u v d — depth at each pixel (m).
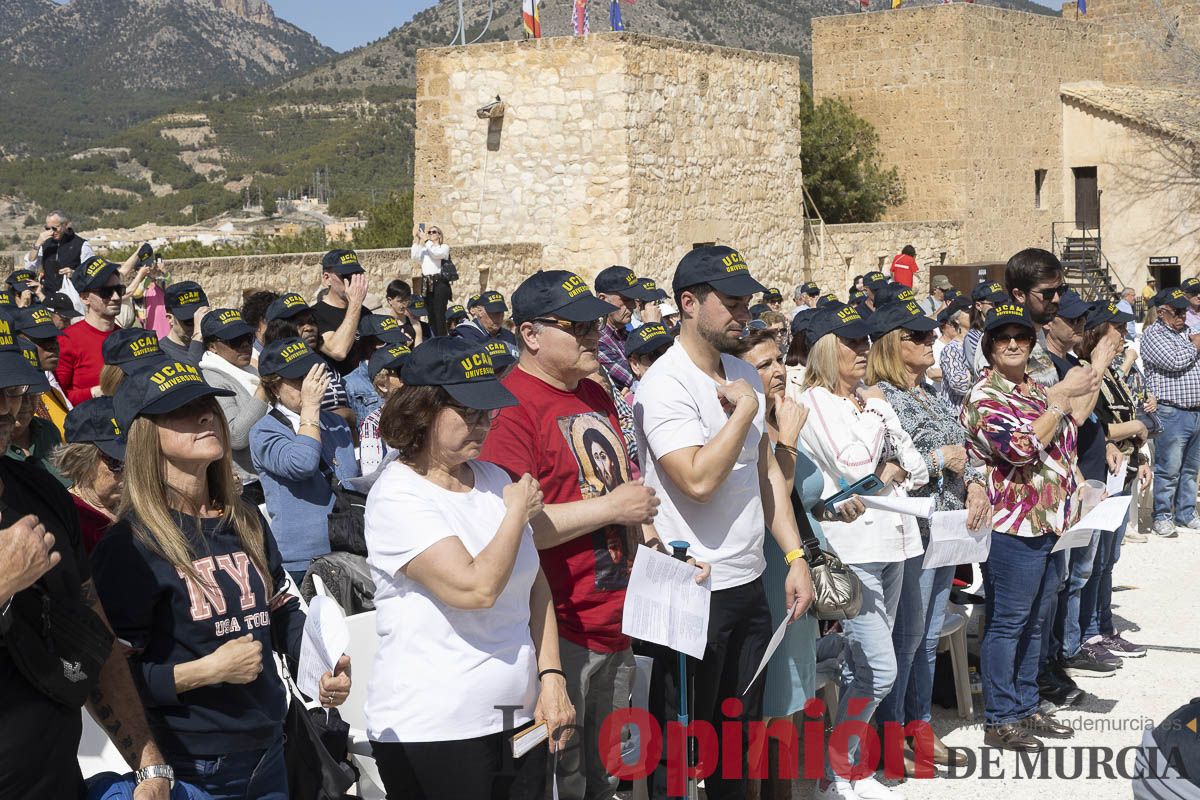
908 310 5.99
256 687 3.53
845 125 29.17
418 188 20.11
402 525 3.52
